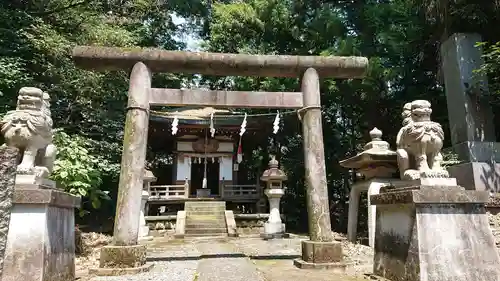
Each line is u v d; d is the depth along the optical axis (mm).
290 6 17031
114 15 14992
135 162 5578
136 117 5746
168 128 20250
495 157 9602
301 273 5039
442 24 11250
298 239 10773
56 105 11844
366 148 8422
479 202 3832
